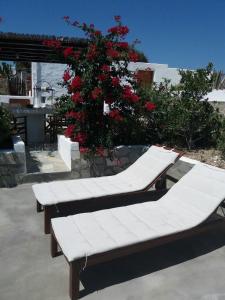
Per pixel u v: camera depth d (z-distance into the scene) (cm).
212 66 752
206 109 764
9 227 460
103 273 360
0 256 385
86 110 690
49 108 948
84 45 828
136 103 727
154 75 1534
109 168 717
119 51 688
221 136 729
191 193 451
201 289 335
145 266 376
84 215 393
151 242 348
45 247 407
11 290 325
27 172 662
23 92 2330
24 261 376
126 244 327
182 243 432
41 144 960
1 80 2200
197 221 389
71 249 311
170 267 375
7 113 712
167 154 570
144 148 741
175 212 420
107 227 363
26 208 527
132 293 327
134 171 589
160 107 780
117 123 708
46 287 331
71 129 695
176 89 792
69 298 315
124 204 523
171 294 326
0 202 551
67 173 680
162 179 597
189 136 787
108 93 680
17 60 1275
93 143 695
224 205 485
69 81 715
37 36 817
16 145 624
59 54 713
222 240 443
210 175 455
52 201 437
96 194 481
